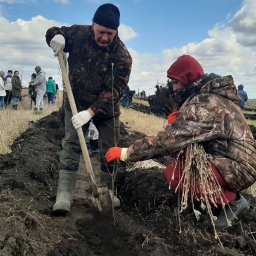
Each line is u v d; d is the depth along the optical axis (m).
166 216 2.39
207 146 2.16
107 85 2.41
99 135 2.56
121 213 2.51
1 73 9.69
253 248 2.19
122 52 2.42
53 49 2.37
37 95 9.09
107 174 2.59
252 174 2.12
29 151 3.82
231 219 2.26
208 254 2.11
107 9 2.29
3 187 2.51
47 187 2.81
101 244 2.14
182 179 2.20
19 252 1.80
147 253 2.14
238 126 2.13
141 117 8.29
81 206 2.49
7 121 5.80
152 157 2.17
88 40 2.41
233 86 2.20
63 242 2.03
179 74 2.22
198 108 2.12
